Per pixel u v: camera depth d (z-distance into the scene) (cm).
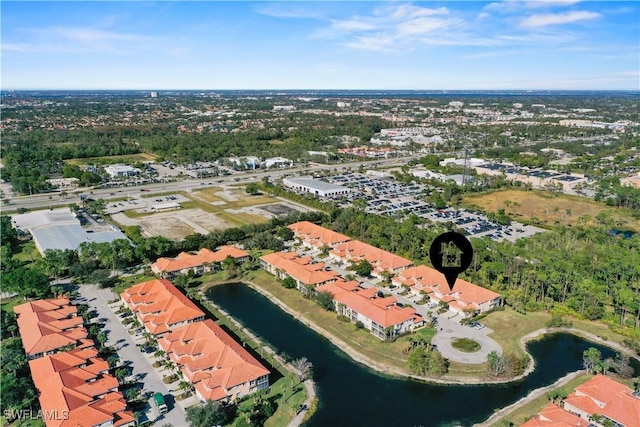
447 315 14312
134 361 11688
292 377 11262
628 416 9169
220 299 15538
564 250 17800
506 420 9725
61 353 11169
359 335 13112
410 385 10981
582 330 13525
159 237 19012
